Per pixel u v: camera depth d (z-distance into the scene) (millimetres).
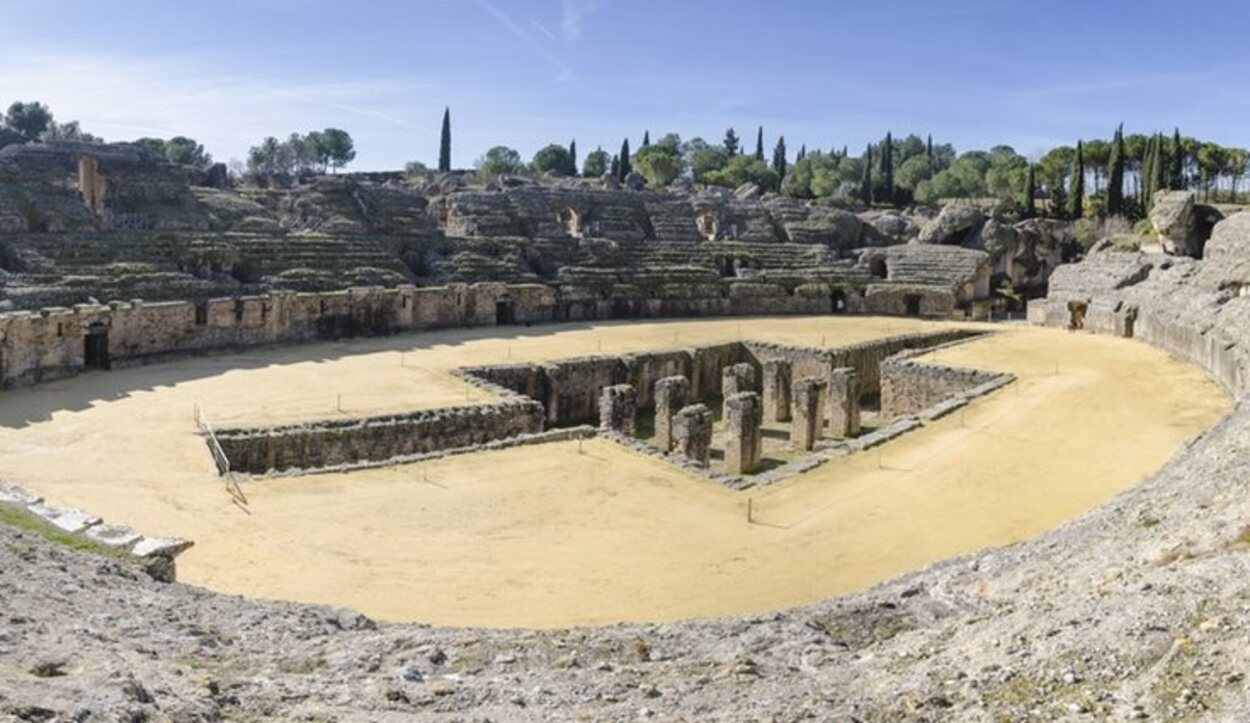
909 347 65875
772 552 25781
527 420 42312
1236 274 58031
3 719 8594
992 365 55219
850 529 27750
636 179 119688
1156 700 9680
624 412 43062
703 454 39250
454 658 13750
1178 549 14758
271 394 43344
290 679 12141
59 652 11320
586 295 73188
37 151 65250
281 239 65188
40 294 49312
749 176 138875
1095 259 78312
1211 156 118062
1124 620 11609
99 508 27016
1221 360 49219
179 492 28922
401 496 29438
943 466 34375
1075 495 31062
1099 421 41281
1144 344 64062
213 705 10523
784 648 14195
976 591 16469
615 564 24562
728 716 10859
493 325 68500
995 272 92062
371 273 65562
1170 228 80500
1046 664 11133
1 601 13219
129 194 67062
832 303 83312
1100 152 121562
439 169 144250
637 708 11312
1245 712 8938
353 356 54125
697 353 59719
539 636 14969
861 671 12656
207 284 56969
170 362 51125
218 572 22750
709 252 84062
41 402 40656
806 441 45281
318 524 26578
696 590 22938
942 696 10977
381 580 22797
